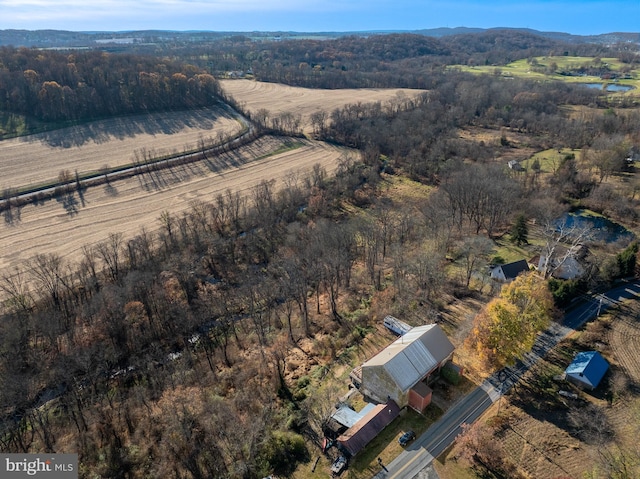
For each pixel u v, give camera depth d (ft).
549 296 256.11
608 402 210.18
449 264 345.10
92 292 334.24
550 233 358.64
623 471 175.11
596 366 224.53
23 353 272.51
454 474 180.45
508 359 224.53
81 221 450.71
